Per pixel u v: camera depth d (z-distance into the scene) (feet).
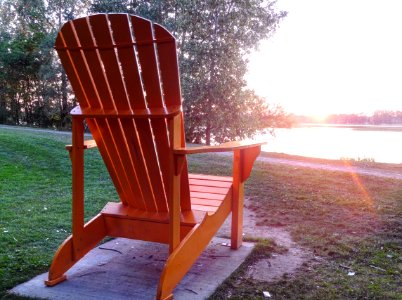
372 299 9.40
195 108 57.21
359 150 50.42
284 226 15.40
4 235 13.71
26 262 11.35
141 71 9.01
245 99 57.82
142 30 8.61
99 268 11.20
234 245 12.66
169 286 9.13
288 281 10.36
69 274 10.72
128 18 8.61
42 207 17.81
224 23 55.42
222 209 11.75
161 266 11.45
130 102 9.53
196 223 10.22
